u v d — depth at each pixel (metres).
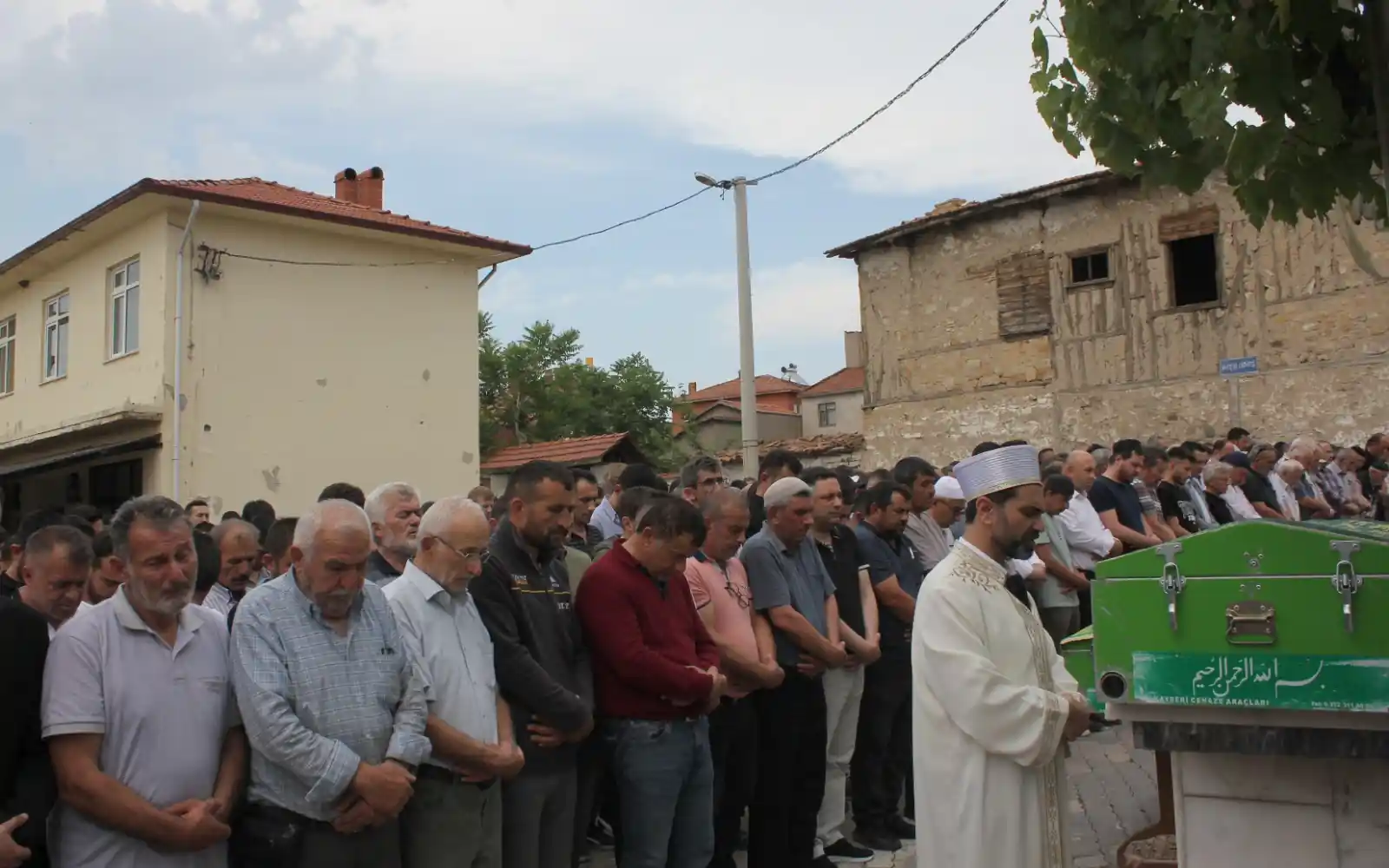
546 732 4.52
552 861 4.59
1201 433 17.17
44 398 18.47
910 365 20.53
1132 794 7.24
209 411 15.58
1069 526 8.81
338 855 3.67
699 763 4.96
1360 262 3.81
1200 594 3.20
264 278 16.27
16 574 5.34
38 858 3.42
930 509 7.36
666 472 38.44
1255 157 3.11
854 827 6.68
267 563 6.32
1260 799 3.39
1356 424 15.83
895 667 6.56
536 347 39.78
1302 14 3.09
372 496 5.21
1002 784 3.82
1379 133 3.00
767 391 53.16
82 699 3.42
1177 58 3.26
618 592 4.82
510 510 4.75
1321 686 3.02
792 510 5.79
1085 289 18.44
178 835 3.46
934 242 20.27
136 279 16.16
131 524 3.55
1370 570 2.97
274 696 3.65
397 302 17.73
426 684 4.05
